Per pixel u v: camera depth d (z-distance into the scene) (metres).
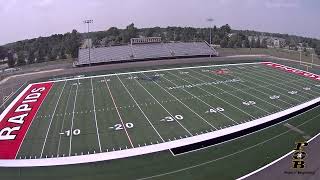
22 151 24.25
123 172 20.52
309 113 31.44
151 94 39.28
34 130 28.62
